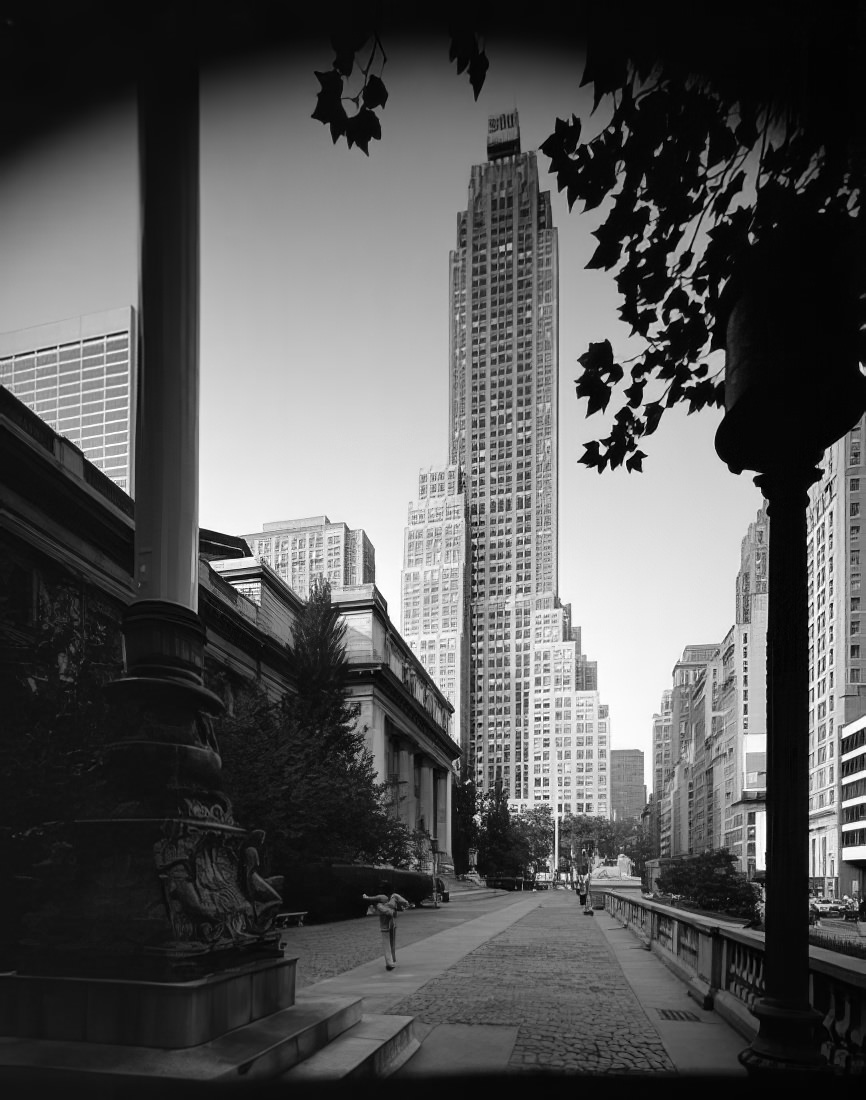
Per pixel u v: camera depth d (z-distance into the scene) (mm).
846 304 5730
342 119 4637
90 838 7184
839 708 99812
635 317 6395
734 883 41188
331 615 49938
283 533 181250
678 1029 9891
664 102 5020
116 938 6766
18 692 14734
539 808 173750
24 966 6859
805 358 5652
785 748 5934
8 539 26469
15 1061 5965
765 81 4961
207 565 46156
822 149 5352
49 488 27719
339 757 41844
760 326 5754
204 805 7734
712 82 4984
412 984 14070
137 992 6434
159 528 7871
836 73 4828
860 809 91812
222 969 7176
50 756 12578
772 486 6090
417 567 199125
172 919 6797
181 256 7695
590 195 5395
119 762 7453
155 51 6285
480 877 109188
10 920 7438
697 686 191625
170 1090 5668
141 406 7918
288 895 31281
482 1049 8805
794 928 5898
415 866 56562
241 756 28906
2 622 19016
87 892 7059
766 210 5641
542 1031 9820
